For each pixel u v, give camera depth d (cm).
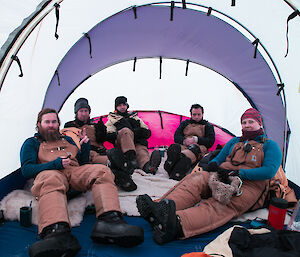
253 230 215
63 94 434
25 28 262
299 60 297
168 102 514
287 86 337
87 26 354
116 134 389
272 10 298
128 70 480
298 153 316
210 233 230
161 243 209
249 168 260
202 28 389
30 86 316
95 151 368
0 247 207
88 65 435
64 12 303
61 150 267
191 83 493
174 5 353
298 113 312
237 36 373
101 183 228
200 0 335
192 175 253
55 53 347
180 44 431
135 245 202
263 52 363
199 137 412
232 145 286
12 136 286
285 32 304
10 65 264
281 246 193
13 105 285
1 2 251
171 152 341
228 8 333
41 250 168
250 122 267
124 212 259
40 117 268
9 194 268
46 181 213
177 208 232
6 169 279
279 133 373
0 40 257
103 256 195
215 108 497
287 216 265
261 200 265
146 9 360
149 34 411
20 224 238
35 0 269
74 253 184
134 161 364
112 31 386
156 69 482
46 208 199
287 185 297
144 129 414
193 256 181
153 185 320
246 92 444
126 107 420
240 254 187
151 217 211
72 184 253
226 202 231
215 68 457
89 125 379
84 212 262
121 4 339
